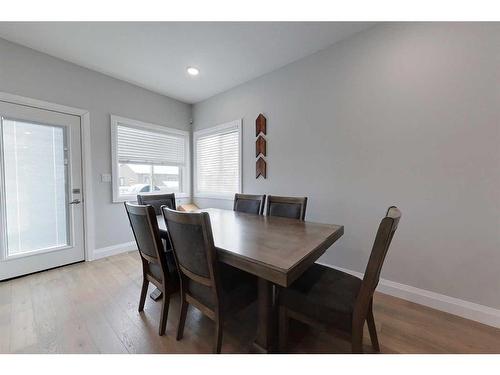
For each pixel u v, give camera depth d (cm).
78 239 276
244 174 325
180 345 139
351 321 105
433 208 181
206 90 349
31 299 192
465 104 165
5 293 201
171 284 151
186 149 409
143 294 174
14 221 232
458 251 171
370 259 100
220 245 125
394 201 199
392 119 197
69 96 265
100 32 212
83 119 277
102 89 294
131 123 326
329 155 238
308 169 255
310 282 130
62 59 259
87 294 201
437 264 180
